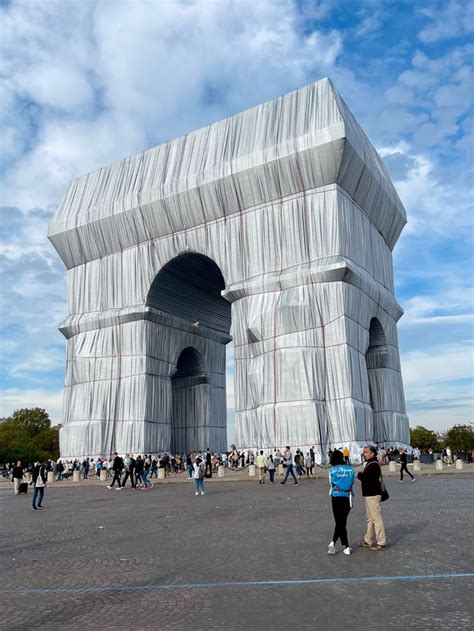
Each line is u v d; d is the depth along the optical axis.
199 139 46.78
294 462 30.73
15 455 91.38
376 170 44.88
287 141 40.31
